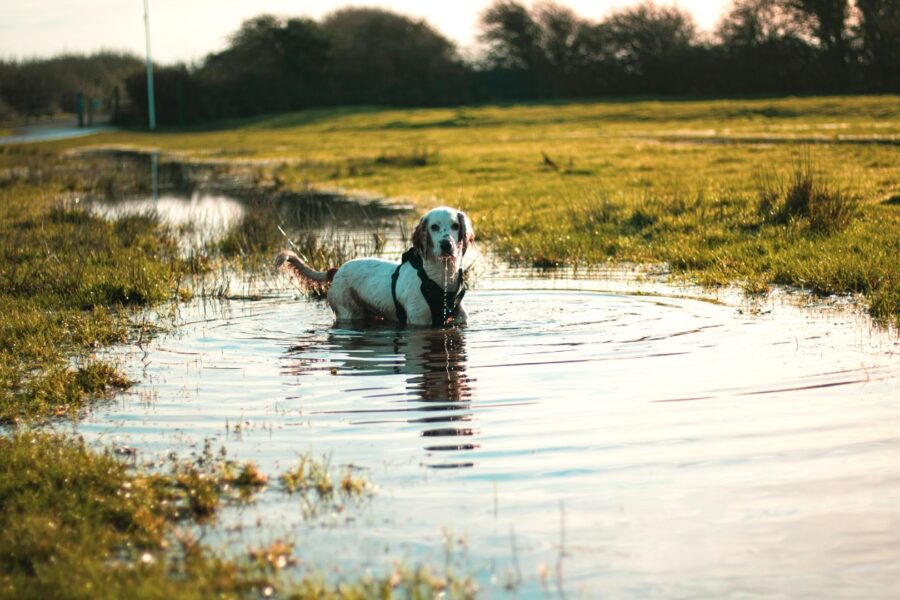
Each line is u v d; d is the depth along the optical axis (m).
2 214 19.73
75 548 4.56
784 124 41.75
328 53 89.00
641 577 4.29
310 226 17.59
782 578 4.26
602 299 10.59
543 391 7.10
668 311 9.80
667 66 79.00
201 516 5.03
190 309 10.88
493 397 6.99
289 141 54.00
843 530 4.70
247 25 88.19
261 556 4.46
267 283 12.55
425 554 4.53
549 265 13.12
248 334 9.49
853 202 15.41
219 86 86.62
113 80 101.88
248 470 5.45
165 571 4.39
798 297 10.16
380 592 4.09
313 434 6.30
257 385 7.53
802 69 72.31
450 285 9.62
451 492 5.26
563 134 44.78
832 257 11.45
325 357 8.43
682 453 5.75
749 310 9.66
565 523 4.84
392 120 66.06
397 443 6.06
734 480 5.33
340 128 64.56
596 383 7.26
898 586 4.18
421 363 8.09
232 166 37.44
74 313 10.46
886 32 66.88
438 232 9.43
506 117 61.41
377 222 18.33
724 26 75.81
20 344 9.00
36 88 99.81
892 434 5.96
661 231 14.91
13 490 5.26
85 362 8.38
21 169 35.41
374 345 8.85
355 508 5.07
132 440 6.27
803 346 8.15
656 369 7.60
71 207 19.56
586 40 83.75
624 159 27.86
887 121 39.38
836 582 4.22
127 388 7.52
